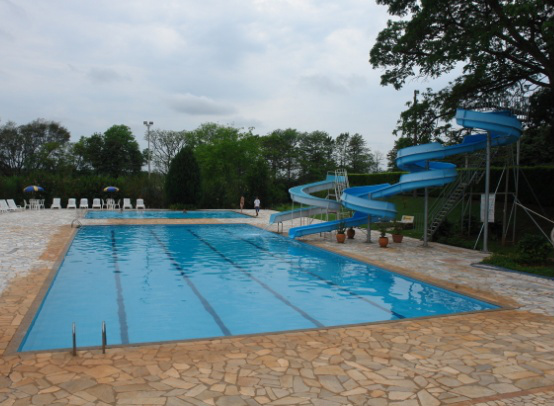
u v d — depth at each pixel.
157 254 14.77
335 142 70.81
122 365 5.09
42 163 60.06
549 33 13.65
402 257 14.37
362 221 19.06
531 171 22.17
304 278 11.51
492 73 18.94
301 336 6.39
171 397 4.30
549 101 18.45
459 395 4.49
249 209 39.75
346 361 5.39
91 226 22.30
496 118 14.84
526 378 4.95
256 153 58.38
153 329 7.30
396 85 20.50
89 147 58.69
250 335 6.39
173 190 37.06
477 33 15.31
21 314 7.12
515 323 7.24
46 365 5.04
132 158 65.75
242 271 12.29
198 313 8.27
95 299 9.04
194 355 5.48
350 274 12.05
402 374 5.02
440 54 16.83
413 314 8.41
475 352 5.79
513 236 17.44
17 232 18.09
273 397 4.37
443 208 19.08
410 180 16.06
